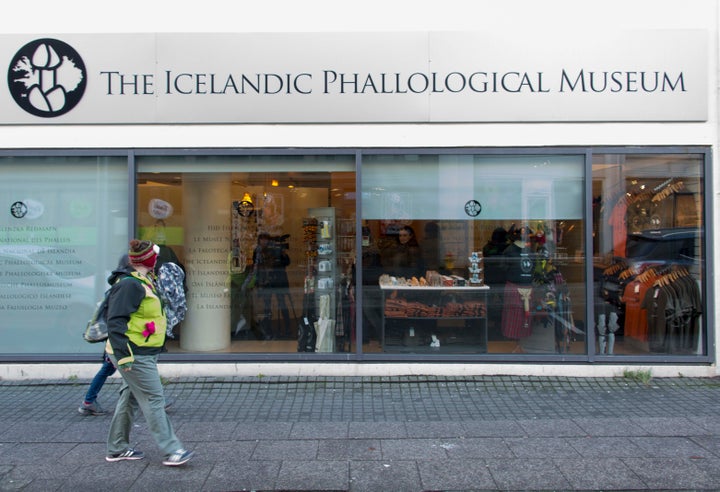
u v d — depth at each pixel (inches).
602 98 268.2
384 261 277.7
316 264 279.6
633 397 246.5
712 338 271.0
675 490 164.2
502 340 279.0
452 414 227.3
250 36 267.3
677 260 275.6
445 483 168.1
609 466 178.1
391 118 269.7
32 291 279.7
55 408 235.0
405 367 272.8
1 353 277.4
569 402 240.7
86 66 268.4
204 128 271.9
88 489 164.9
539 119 269.0
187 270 281.3
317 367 272.7
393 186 276.7
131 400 182.1
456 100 268.7
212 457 185.6
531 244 278.2
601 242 275.3
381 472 174.9
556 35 267.0
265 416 226.2
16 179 277.7
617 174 273.4
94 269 279.0
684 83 267.4
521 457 185.2
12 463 181.5
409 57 267.7
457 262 278.7
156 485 167.0
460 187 277.4
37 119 270.8
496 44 267.1
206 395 251.1
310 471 175.5
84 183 277.6
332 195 277.0
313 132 271.1
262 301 282.2
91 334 200.8
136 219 276.4
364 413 229.0
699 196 273.3
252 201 279.6
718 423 213.8
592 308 273.4
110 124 271.7
